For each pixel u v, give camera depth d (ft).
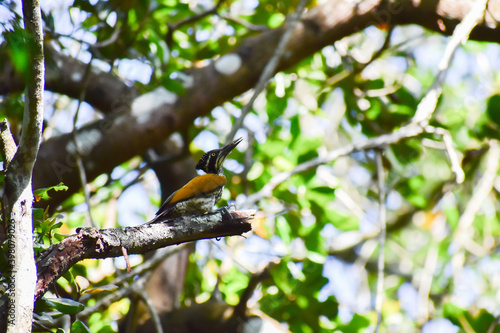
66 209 44.24
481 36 39.24
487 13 38.47
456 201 58.29
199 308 37.68
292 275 39.75
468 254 58.70
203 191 29.01
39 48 16.80
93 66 38.37
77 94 38.19
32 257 16.51
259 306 39.93
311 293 39.27
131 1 33.22
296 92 51.65
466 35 34.12
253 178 42.73
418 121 34.24
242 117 33.32
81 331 19.07
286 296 39.93
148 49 35.19
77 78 37.68
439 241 55.72
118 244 18.93
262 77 33.99
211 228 21.15
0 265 18.72
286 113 50.52
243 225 21.42
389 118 46.47
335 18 39.68
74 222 44.62
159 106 36.52
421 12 39.58
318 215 41.91
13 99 29.81
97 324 37.29
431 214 58.34
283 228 39.40
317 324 38.83
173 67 37.65
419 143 46.52
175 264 39.86
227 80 37.96
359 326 39.27
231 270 42.39
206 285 46.06
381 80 47.73
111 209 46.26
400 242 60.64
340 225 41.78
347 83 46.80
